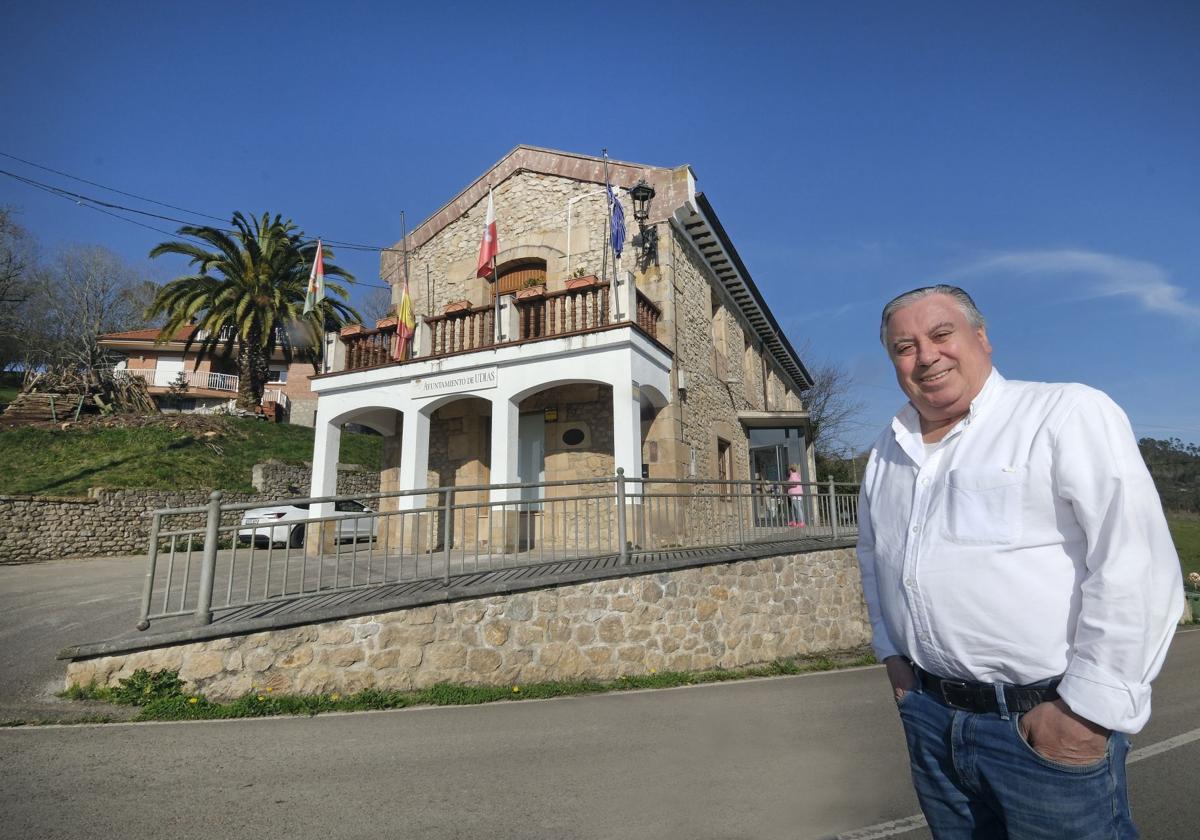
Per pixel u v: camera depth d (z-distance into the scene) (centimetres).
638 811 347
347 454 2367
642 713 544
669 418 1082
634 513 796
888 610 182
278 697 536
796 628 849
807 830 329
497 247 1206
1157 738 523
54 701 504
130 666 523
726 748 452
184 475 1791
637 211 1117
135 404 2217
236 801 352
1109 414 147
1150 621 133
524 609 639
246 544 1494
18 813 331
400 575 635
